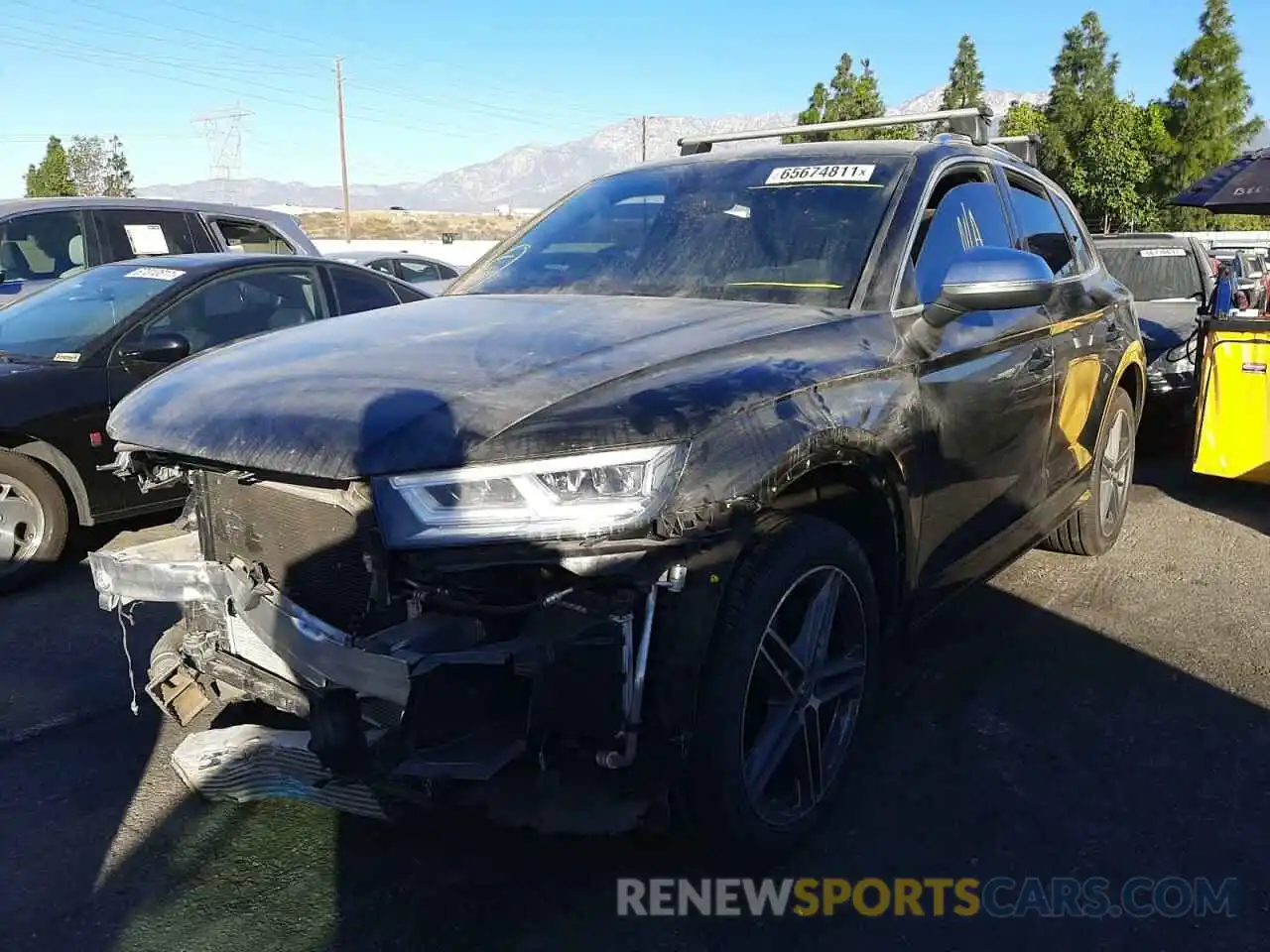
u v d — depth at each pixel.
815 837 2.99
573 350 2.77
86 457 5.17
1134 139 40.59
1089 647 4.32
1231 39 39.31
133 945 2.54
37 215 8.27
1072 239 5.04
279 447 2.43
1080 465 4.79
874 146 3.96
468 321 3.19
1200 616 4.66
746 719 2.70
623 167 4.54
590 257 3.86
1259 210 7.98
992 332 3.67
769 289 3.44
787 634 2.82
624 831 2.54
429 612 2.38
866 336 3.14
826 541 2.79
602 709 2.32
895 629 3.29
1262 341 6.17
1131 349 5.21
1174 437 8.50
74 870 2.83
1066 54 42.38
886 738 3.56
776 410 2.63
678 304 3.32
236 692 3.01
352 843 2.95
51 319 5.67
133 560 2.95
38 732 3.60
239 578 2.70
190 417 2.65
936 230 3.71
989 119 4.49
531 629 2.32
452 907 2.68
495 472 2.30
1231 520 6.25
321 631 2.46
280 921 2.62
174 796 3.20
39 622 4.63
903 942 2.58
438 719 2.30
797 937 2.59
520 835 2.98
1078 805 3.17
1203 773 3.35
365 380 2.63
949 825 3.06
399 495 2.33
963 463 3.48
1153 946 2.57
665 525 2.30
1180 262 9.70
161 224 8.84
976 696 3.87
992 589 4.98
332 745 2.42
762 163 4.03
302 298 6.55
